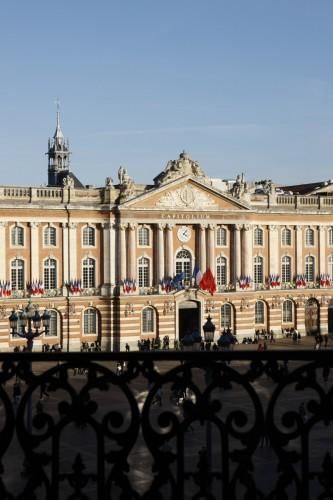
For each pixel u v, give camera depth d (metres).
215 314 112.75
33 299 99.88
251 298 116.00
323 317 124.94
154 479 8.84
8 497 8.85
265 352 8.69
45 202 101.81
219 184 122.88
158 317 108.19
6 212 99.00
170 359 8.75
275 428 8.75
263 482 31.16
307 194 133.75
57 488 8.89
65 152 144.88
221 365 8.76
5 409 8.83
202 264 111.81
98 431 8.88
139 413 8.82
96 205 104.69
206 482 8.95
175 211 109.00
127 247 106.25
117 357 8.79
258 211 116.94
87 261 104.94
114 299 105.06
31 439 8.85
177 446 8.88
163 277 108.56
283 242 121.25
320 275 124.56
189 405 8.84
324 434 48.47
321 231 124.62
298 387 8.66
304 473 8.79
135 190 107.69
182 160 109.12
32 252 100.69
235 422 8.88
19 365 8.79
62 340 102.88
